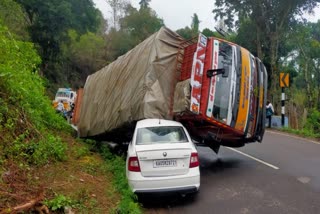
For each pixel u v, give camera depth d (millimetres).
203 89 8930
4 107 7957
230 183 8289
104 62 57750
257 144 14305
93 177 8031
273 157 11352
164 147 7008
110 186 7438
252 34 33656
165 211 6633
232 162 10766
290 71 35125
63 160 8898
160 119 8633
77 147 11578
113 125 11617
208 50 9141
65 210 5547
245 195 7336
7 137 7566
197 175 6988
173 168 6895
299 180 8320
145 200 7254
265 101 10242
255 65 10016
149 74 9625
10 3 27344
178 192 6852
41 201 5508
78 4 52500
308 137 16906
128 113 10328
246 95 9453
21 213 5047
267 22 32031
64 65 51438
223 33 11797
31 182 6457
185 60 9750
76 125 17016
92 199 6375
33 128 8828
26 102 9547
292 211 6312
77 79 53688
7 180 6039
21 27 32312
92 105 14578
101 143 14305
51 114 13734
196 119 9117
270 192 7473
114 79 12625
